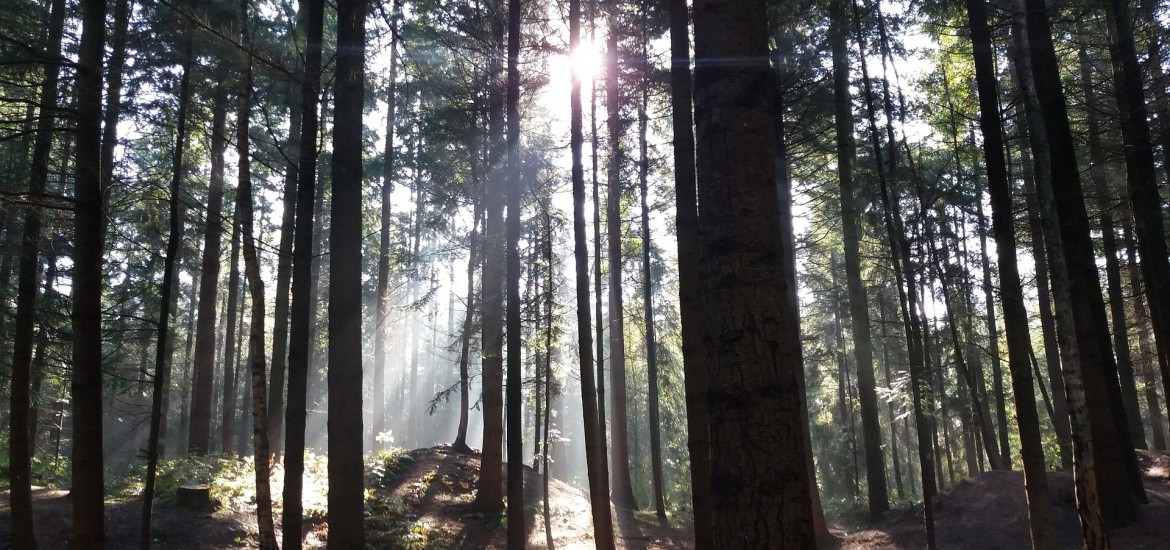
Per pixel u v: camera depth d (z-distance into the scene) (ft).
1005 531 43.29
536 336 44.29
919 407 32.19
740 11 15.85
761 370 14.10
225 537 37.40
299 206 27.37
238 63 27.86
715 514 14.14
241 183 26.20
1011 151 60.39
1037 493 26.94
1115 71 40.16
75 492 20.71
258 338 25.49
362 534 25.67
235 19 34.76
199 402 56.44
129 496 41.04
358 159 27.81
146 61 27.22
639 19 37.29
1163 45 36.45
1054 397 66.49
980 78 30.14
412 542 44.16
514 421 33.63
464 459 67.26
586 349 34.60
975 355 72.79
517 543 32.63
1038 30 37.06
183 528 37.24
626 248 72.18
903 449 137.18
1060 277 28.53
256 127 58.23
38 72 31.12
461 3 37.01
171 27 27.58
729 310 14.48
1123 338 71.97
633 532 56.13
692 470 26.48
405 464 62.80
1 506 36.55
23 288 29.94
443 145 54.54
